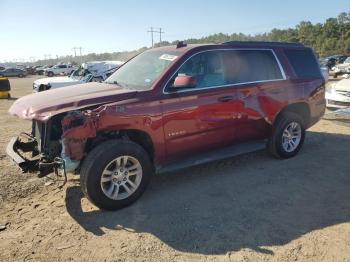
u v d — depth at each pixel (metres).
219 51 4.93
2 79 17.34
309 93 5.95
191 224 3.77
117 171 4.03
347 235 3.54
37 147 4.55
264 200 4.34
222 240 3.47
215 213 4.01
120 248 3.35
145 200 4.36
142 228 3.70
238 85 5.02
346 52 94.00
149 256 3.23
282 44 5.87
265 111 5.35
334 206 4.18
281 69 5.64
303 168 5.46
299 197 4.43
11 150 4.35
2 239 3.51
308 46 6.32
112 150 3.91
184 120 4.45
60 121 4.05
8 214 4.02
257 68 5.34
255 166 5.55
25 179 4.99
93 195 3.88
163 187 4.76
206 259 3.17
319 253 3.25
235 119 4.99
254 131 5.32
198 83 4.64
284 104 5.59
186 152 4.64
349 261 3.14
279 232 3.61
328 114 8.94
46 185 4.80
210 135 4.77
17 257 3.22
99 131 3.86
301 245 3.38
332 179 5.02
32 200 4.37
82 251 3.31
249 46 5.34
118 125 3.94
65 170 3.78
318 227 3.70
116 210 4.10
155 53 5.11
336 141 7.08
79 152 3.74
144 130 4.14
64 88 4.76
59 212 4.06
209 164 5.64
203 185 4.82
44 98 4.23
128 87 4.49
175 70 4.45
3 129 8.51
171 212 4.04
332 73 29.25
